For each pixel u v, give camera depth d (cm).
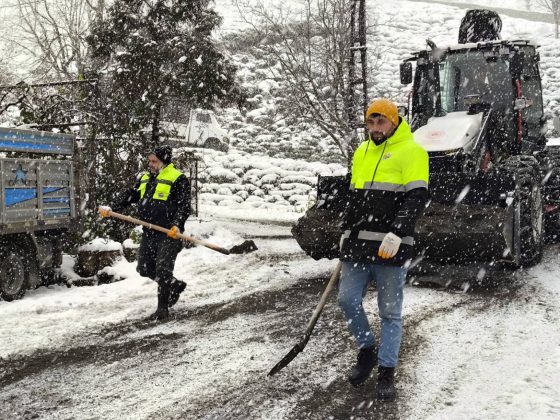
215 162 2061
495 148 842
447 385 412
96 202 1025
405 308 616
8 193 709
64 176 811
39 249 776
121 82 1247
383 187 396
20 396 402
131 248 926
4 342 526
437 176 701
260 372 444
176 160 1315
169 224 617
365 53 1331
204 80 1274
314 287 748
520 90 835
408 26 3347
